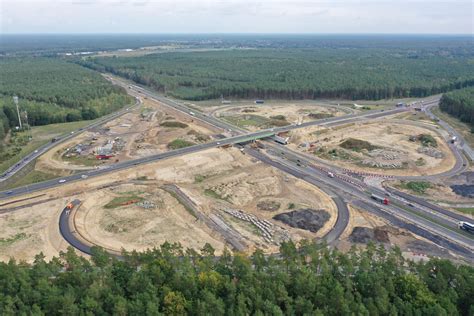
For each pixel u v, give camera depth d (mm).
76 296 79125
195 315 77312
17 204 139000
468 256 112312
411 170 179250
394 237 122375
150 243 116812
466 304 80875
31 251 111375
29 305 77062
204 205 141250
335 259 93188
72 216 131625
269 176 171500
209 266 89438
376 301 77750
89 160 185125
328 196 151500
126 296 81812
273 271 87312
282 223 130875
